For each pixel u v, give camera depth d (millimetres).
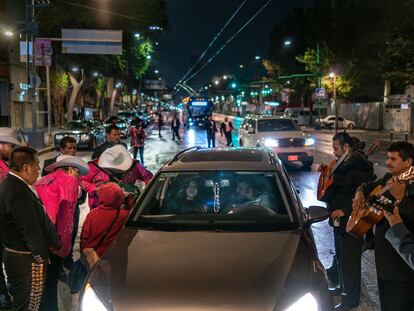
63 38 26219
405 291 3682
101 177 5844
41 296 4258
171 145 28359
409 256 3201
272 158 5609
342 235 5195
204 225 4496
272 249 3963
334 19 48938
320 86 51156
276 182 4992
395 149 3703
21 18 36312
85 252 4352
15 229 4156
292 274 3604
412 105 42500
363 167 5164
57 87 36719
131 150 22203
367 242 4188
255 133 17797
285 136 16812
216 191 5082
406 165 3682
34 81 25703
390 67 33094
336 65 49812
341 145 5375
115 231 4508
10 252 4199
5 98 36188
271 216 4598
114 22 34156
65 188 4688
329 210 5305
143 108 113125
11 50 36562
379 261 3742
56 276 4820
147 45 42188
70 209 4688
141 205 4828
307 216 4742
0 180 5430
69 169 4930
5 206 4086
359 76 49906
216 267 3689
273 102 77938
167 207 5012
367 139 35312
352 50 48906
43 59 25562
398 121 44844
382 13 34750
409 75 32031
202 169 5203
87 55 40531
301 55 58500
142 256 3916
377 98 53844
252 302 3316
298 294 3408
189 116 53812
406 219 3484
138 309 3332
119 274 3699
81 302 3588
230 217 4625
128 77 79188
